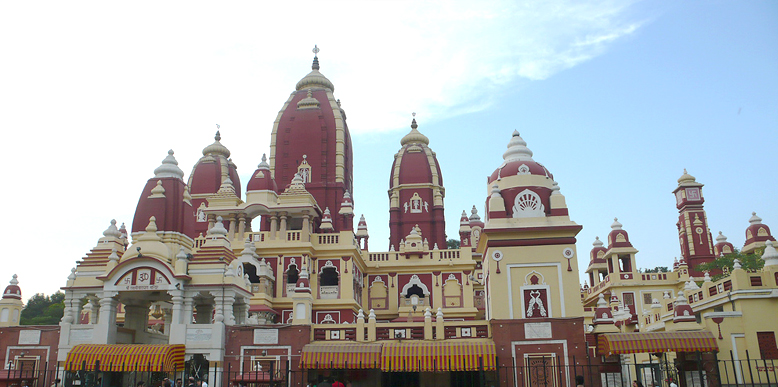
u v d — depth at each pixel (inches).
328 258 1828.2
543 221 1177.4
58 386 1122.7
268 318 1646.2
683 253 2385.6
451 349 1085.1
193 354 1153.4
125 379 1222.9
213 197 1895.9
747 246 2128.4
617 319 1534.2
